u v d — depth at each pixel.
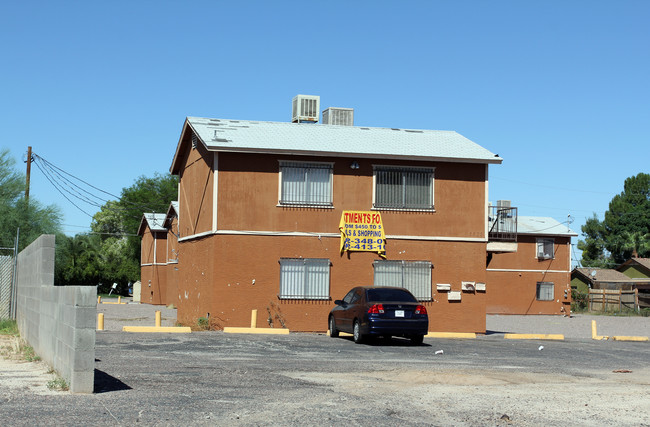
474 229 28.05
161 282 57.38
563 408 10.45
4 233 41.81
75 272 80.56
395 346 20.23
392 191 27.53
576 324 40.66
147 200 95.75
